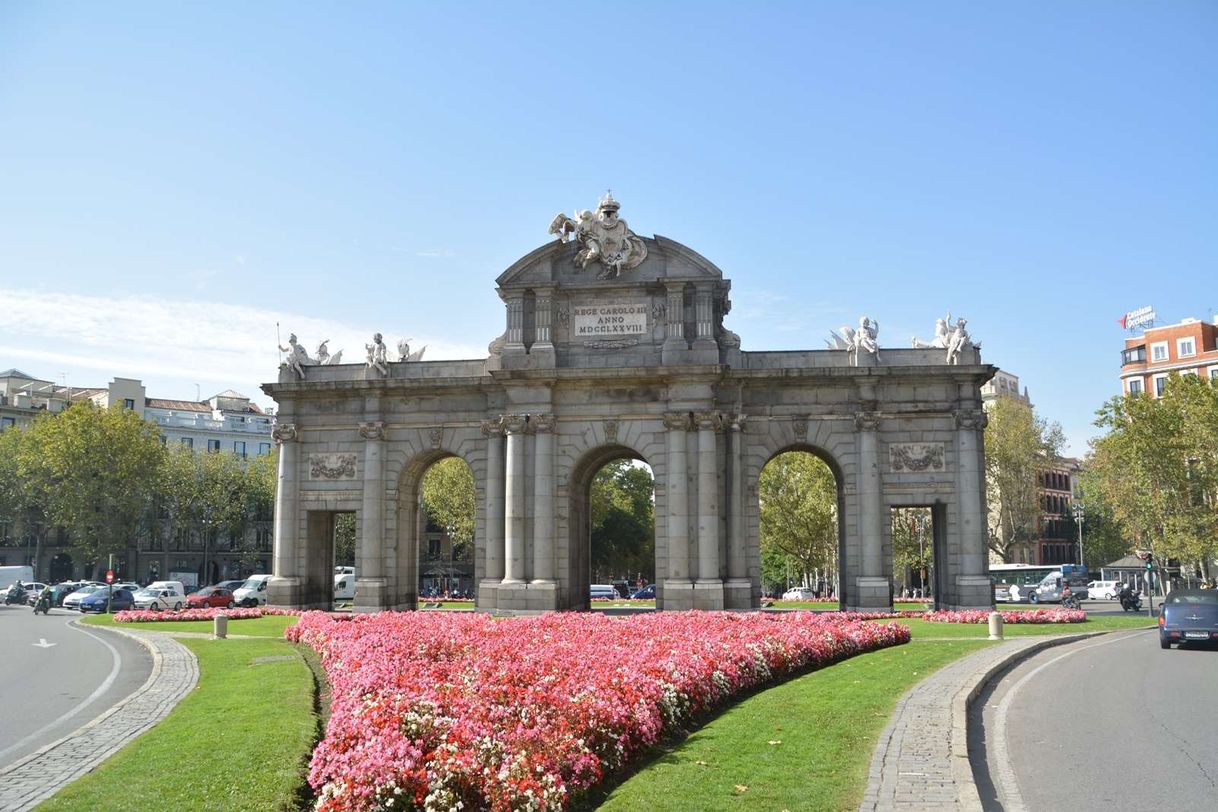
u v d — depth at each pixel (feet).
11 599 327.26
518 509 199.31
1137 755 63.26
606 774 59.93
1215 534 287.07
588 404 202.18
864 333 203.10
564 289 203.82
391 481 213.25
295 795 54.29
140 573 475.31
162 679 108.88
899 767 56.34
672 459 197.06
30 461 386.32
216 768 59.26
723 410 201.87
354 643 105.19
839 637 120.57
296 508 215.51
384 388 212.43
